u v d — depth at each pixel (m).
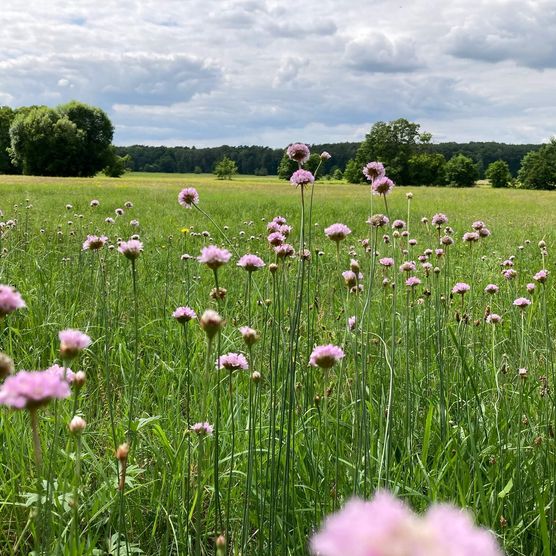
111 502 2.50
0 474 2.83
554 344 4.66
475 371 3.80
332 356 2.12
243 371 4.11
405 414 3.30
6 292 1.66
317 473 2.71
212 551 2.71
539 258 9.79
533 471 2.79
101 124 86.12
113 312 5.37
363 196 32.69
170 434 3.33
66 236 9.64
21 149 81.75
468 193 48.88
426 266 5.02
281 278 4.22
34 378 1.47
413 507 2.63
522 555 2.38
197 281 6.59
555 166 94.38
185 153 122.81
